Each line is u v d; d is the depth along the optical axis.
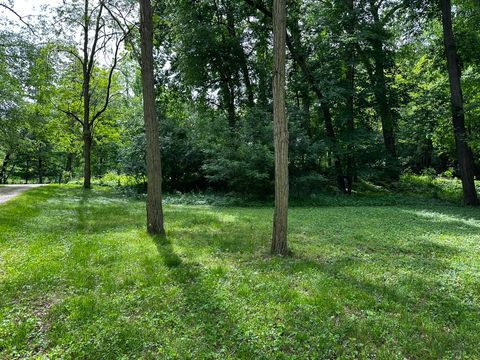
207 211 13.03
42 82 19.31
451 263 6.09
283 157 6.54
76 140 28.94
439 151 24.81
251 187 16.44
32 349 3.27
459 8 17.98
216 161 16.50
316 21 18.56
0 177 42.88
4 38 17.03
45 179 50.06
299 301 4.28
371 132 18.95
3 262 5.70
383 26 20.17
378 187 21.25
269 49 22.28
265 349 3.30
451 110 15.72
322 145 16.75
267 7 19.73
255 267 5.71
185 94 23.23
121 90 26.95
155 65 24.03
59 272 5.24
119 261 5.88
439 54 17.73
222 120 17.91
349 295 4.51
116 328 3.61
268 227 9.44
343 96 17.83
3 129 23.88
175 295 4.48
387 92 19.22
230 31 21.91
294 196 16.48
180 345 3.34
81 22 19.39
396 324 3.77
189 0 19.55
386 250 7.03
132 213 11.84
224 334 3.56
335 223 10.27
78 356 3.17
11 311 3.99
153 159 8.25
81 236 7.80
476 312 4.14
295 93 21.84
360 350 3.33
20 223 9.02
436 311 4.16
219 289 4.68
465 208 14.56
